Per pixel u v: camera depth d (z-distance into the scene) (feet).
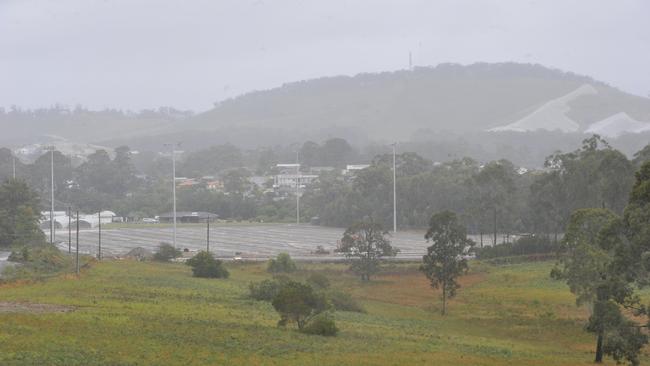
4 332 163.94
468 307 289.94
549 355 199.00
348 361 160.97
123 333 173.17
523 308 281.54
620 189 351.05
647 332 222.28
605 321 172.76
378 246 358.64
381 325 233.55
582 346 222.69
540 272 356.18
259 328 198.29
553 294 302.25
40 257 345.31
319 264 401.70
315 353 168.76
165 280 305.53
